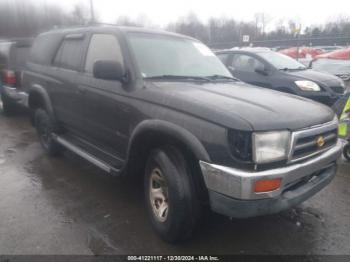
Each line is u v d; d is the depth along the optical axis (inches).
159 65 151.7
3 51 327.0
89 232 132.6
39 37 235.0
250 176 101.0
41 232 131.8
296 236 132.4
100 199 160.9
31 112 233.3
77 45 184.9
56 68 197.9
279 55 339.3
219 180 105.2
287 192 112.5
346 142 216.4
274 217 145.8
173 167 117.9
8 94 321.4
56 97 196.1
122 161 151.7
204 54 178.4
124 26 169.0
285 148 107.3
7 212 146.8
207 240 128.8
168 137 121.2
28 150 234.8
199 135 110.0
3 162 210.1
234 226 138.3
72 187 173.9
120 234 131.9
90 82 162.9
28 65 234.4
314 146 118.5
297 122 111.0
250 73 320.2
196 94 125.3
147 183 135.1
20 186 174.2
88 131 173.6
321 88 286.8
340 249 124.7
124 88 142.7
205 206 120.6
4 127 303.1
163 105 124.1
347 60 502.9
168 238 124.1
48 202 156.9
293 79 292.8
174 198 116.6
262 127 103.3
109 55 158.6
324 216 147.7
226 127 104.6
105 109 153.2
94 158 161.6
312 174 123.0
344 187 177.0
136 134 131.0
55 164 207.0
